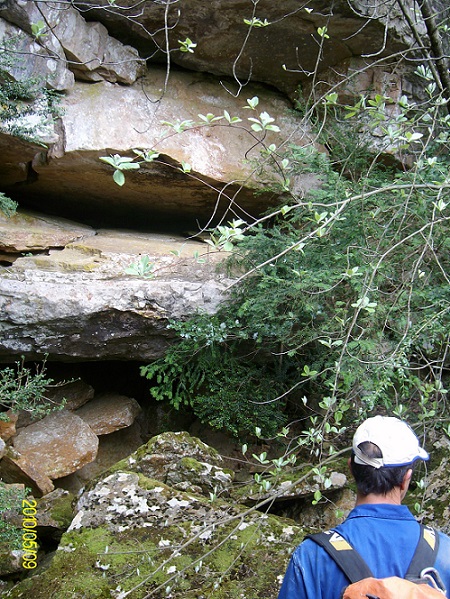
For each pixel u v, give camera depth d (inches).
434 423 137.1
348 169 185.8
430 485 159.6
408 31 200.4
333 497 160.6
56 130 187.3
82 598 122.5
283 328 162.7
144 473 159.0
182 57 205.8
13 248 184.1
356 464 67.4
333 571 60.7
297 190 206.2
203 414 179.2
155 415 205.3
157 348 180.4
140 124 195.6
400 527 63.3
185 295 175.0
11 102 168.9
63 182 208.4
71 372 199.8
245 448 123.8
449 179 111.2
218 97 213.2
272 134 214.1
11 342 168.7
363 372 127.1
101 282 172.4
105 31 191.5
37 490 168.2
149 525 138.7
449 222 142.6
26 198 225.6
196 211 231.5
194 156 199.8
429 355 159.0
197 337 172.1
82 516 140.7
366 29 197.5
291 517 161.8
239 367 181.2
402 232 146.9
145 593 123.8
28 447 175.2
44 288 167.8
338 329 145.3
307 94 217.5
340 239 153.4
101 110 191.5
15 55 172.9
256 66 211.6
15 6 170.7
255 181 206.1
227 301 177.0
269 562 130.3
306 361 179.6
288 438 186.7
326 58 209.6
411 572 60.3
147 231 240.1
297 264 161.5
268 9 190.5
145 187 210.8
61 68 183.6
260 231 173.5
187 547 133.1
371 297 139.6
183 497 144.3
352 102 209.0
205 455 163.5
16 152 186.4
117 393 205.5
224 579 126.9
